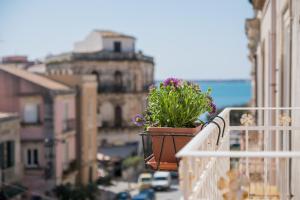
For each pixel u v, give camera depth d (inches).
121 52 2790.4
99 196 1892.2
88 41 2920.8
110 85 2773.1
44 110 1633.9
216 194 222.1
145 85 2871.6
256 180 291.1
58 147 1670.8
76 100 1872.5
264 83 735.1
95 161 2052.2
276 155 144.6
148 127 259.0
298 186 330.6
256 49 973.8
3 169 1353.3
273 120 567.2
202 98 262.8
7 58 3002.0
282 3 469.1
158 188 2058.3
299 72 346.6
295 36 372.2
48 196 1620.3
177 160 253.1
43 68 2957.7
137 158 2481.5
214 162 219.5
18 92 1641.2
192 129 253.9
